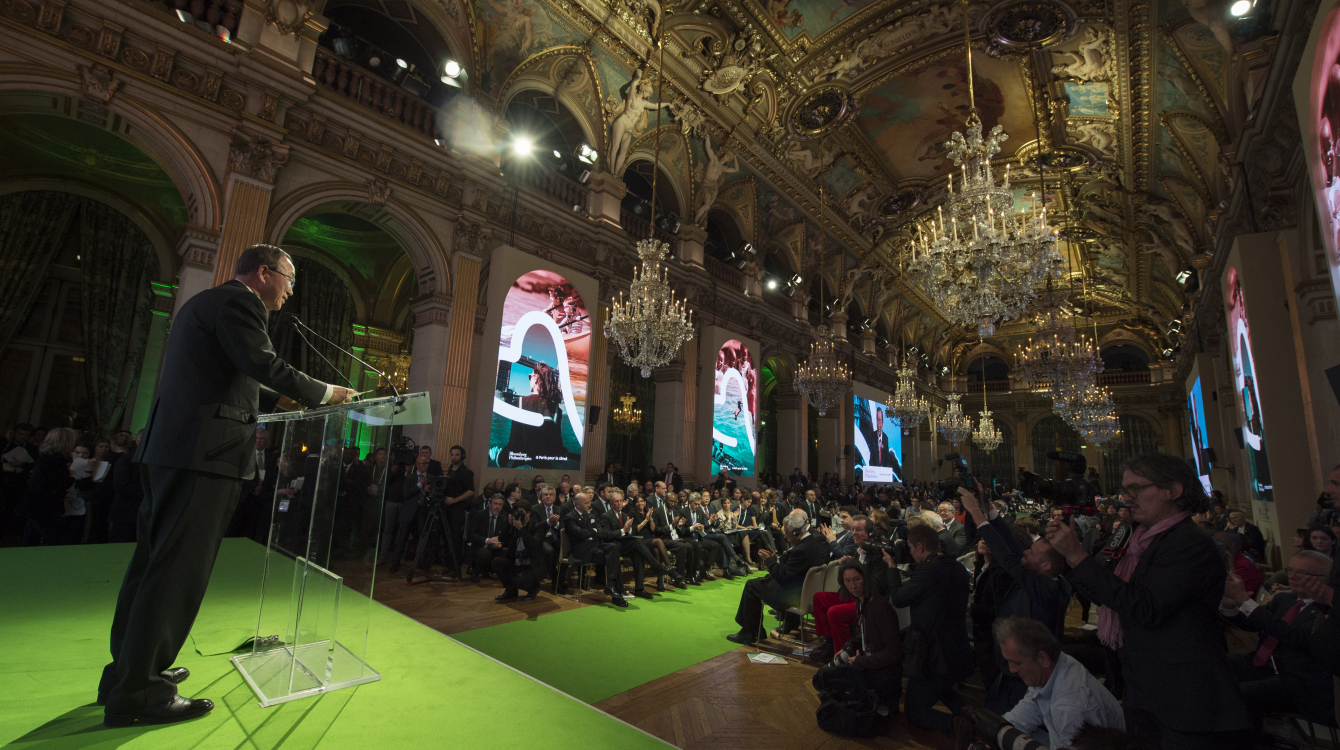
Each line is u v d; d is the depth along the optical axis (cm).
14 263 891
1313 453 753
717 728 333
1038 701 211
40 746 191
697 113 1330
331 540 272
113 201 963
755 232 1689
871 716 323
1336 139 474
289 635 262
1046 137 1492
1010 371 3222
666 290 921
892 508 1113
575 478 1076
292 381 223
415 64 1115
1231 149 939
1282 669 312
